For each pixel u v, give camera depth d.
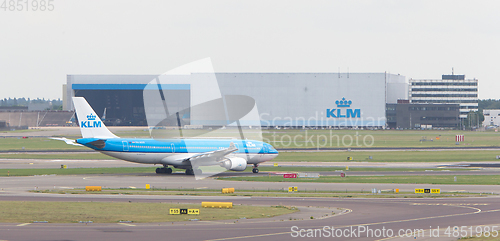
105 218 38.09
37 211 40.56
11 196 51.38
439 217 40.72
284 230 34.50
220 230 34.25
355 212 43.25
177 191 58.66
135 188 60.88
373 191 58.09
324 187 64.25
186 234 32.78
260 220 38.44
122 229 34.12
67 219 37.34
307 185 66.38
